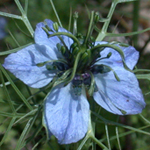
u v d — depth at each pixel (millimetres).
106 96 87
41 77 83
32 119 85
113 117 146
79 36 86
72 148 100
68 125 79
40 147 147
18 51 83
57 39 91
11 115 84
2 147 148
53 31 85
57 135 77
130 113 85
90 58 84
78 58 76
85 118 82
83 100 84
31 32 98
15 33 168
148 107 156
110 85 88
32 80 82
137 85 87
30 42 100
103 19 90
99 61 92
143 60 168
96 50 83
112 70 83
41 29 89
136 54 93
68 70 82
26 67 82
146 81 154
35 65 84
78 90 84
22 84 158
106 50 94
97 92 87
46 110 79
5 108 150
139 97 85
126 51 94
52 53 88
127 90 87
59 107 81
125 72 89
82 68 86
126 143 151
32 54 85
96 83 88
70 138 78
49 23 92
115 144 151
